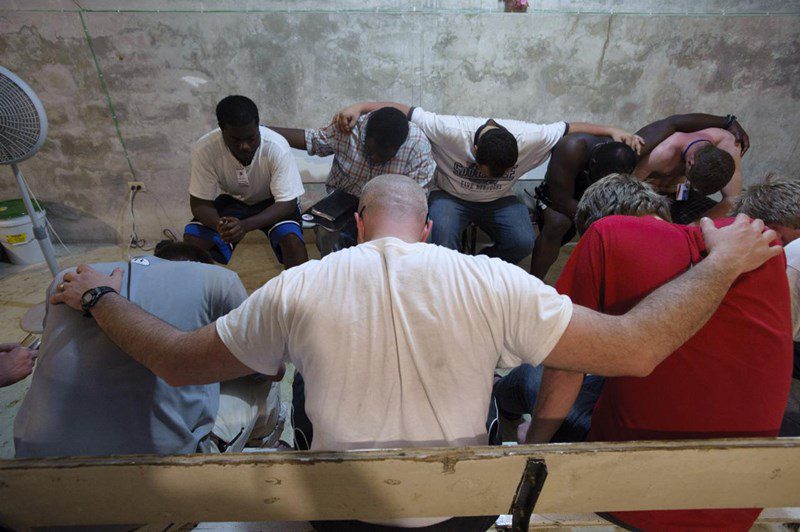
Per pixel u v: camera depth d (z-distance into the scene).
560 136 2.45
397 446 0.89
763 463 0.90
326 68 2.78
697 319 0.91
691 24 2.70
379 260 0.91
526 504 0.92
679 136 2.47
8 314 2.64
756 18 2.69
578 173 2.44
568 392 1.14
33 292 2.84
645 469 0.89
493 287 0.87
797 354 1.72
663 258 1.02
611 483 0.92
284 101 2.88
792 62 2.84
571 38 2.72
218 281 1.24
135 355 0.96
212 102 2.87
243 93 2.84
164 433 1.15
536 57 2.78
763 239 0.98
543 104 2.94
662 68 2.84
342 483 0.87
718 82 2.90
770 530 1.22
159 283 1.17
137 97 2.83
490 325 0.87
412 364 0.85
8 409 1.99
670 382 1.03
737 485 0.94
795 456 0.89
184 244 1.43
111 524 1.02
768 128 3.08
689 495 0.96
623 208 1.23
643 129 2.53
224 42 2.68
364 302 0.87
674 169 2.54
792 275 1.32
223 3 2.59
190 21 2.61
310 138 2.47
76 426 1.06
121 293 1.11
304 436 1.25
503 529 1.21
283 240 2.46
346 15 2.62
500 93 2.90
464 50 2.74
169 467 0.83
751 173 3.27
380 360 0.85
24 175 3.05
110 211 3.24
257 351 0.91
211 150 2.27
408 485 0.88
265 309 0.89
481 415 0.92
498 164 2.20
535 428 1.21
